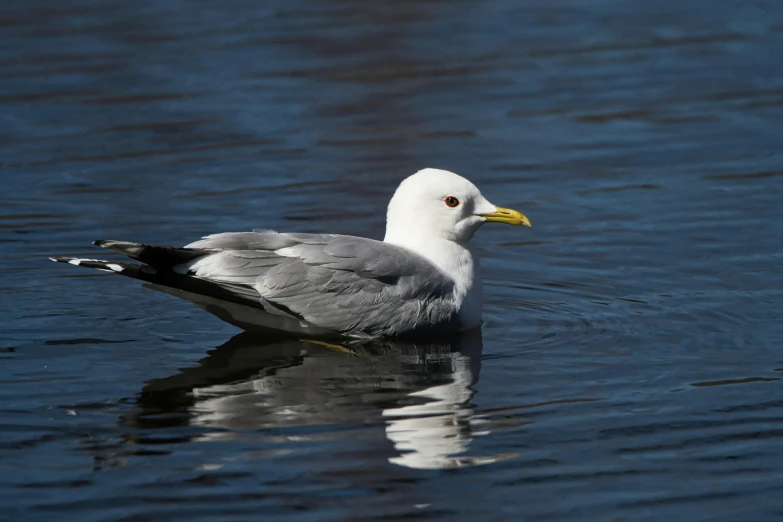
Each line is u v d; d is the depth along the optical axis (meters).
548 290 14.38
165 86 23.73
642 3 30.34
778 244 15.59
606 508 8.77
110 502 8.83
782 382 11.13
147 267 12.10
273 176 19.03
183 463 9.45
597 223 16.86
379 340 12.77
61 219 17.00
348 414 10.49
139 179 18.89
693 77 24.12
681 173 18.95
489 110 22.50
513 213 13.43
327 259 12.58
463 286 13.29
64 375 11.50
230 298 12.31
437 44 26.77
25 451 9.69
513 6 30.30
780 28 27.30
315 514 8.67
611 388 11.07
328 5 30.36
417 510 8.73
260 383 11.34
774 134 20.66
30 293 14.17
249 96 23.19
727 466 9.41
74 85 23.77
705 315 13.18
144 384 11.27
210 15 29.14
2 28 27.89
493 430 10.12
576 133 21.22
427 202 13.45
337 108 22.59
